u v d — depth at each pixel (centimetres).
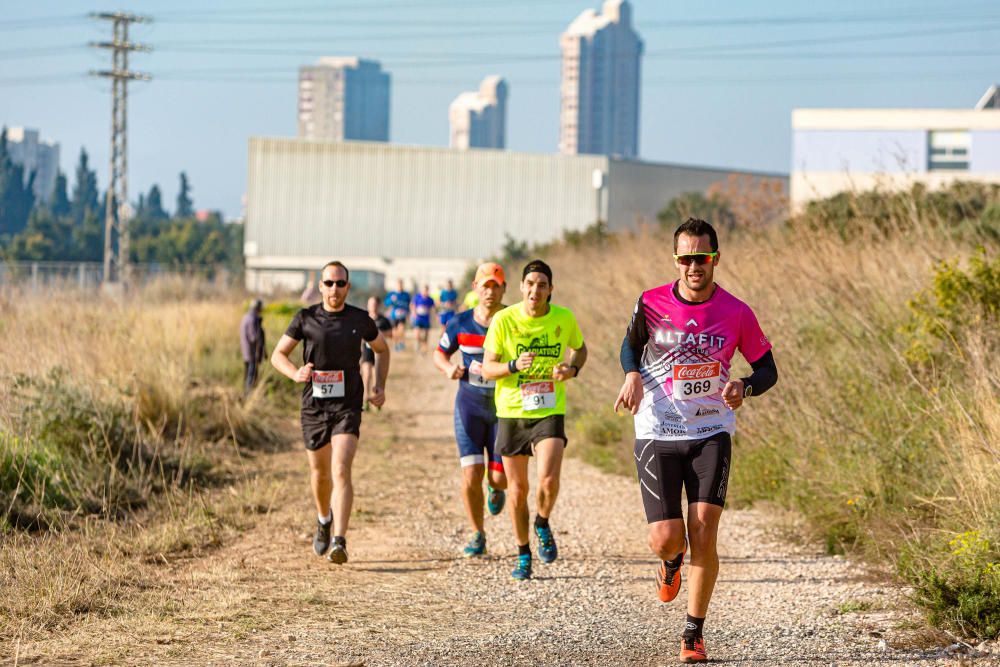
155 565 1789
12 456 2119
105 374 3016
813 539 1977
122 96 12750
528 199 18325
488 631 1448
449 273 18400
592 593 1681
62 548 1783
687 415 1284
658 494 1286
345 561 1803
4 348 2862
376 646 1360
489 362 1750
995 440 1744
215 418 3209
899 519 1830
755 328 1288
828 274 2594
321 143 18675
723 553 1927
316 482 1886
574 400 3650
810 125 15562
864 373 2280
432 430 3819
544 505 1772
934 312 2288
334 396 1861
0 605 1455
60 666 1233
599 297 3934
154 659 1276
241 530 2098
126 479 2314
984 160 15225
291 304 6712
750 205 3678
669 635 1431
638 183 18662
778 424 2367
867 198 3014
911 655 1306
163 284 6669
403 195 18525
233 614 1494
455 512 2353
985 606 1384
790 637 1400
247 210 18788
